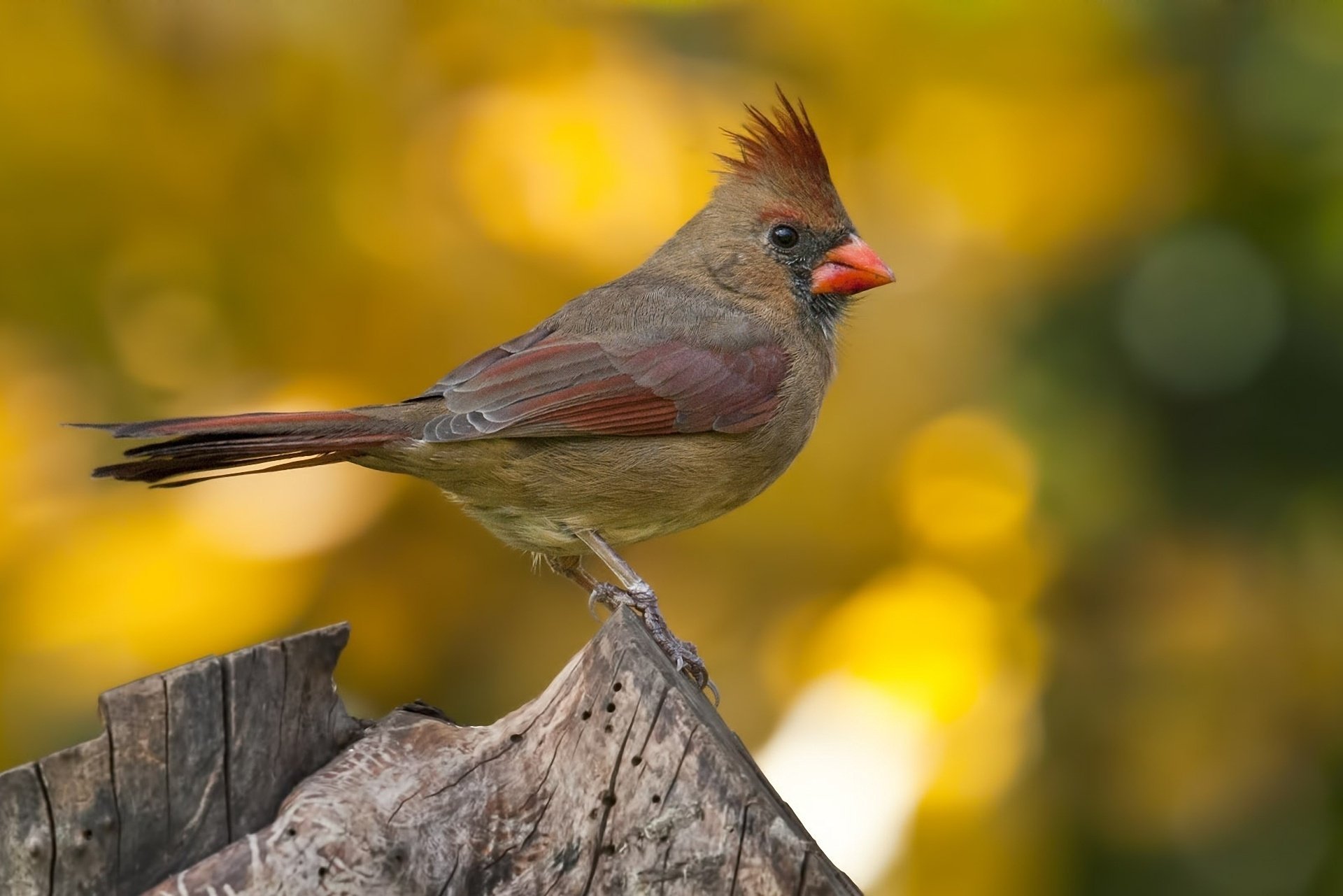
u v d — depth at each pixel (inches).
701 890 230.5
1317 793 426.6
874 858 406.0
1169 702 424.2
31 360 391.2
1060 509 430.0
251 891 232.7
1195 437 442.0
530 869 240.7
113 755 237.3
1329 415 437.1
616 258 403.2
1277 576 430.9
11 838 232.8
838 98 439.2
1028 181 445.1
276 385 393.1
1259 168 440.5
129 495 394.3
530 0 410.3
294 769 250.7
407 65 404.8
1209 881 426.3
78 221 381.1
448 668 413.1
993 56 434.6
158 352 393.7
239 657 246.2
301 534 395.2
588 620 411.8
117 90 381.1
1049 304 447.2
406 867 238.1
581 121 406.3
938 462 433.1
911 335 450.0
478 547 404.2
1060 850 416.8
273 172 391.2
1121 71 437.4
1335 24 436.1
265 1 391.9
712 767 233.0
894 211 459.5
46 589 386.0
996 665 421.1
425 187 400.5
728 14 436.8
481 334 393.4
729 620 425.7
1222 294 443.5
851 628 421.4
